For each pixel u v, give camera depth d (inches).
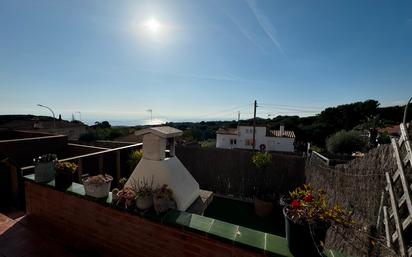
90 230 97.3
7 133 399.5
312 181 223.5
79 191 99.7
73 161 179.8
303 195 72.7
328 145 518.3
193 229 73.0
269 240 67.1
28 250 96.1
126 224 87.6
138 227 84.9
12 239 102.6
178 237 76.9
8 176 161.2
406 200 78.7
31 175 122.2
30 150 283.3
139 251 85.5
